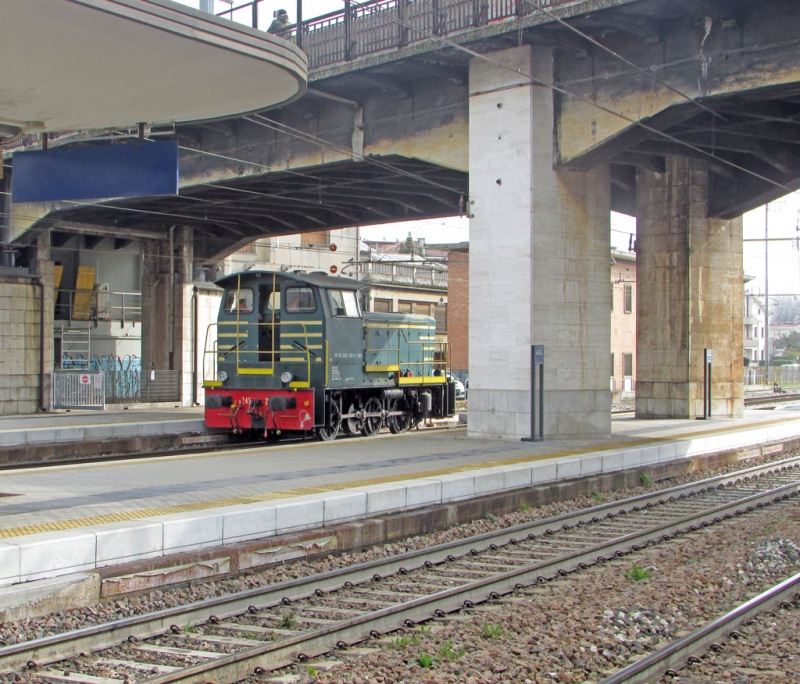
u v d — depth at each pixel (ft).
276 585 30.27
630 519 47.70
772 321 544.62
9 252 103.09
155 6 30.22
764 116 65.67
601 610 28.50
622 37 63.16
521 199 65.77
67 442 71.00
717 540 41.63
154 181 39.42
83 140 83.30
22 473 47.65
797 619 28.25
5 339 98.48
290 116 81.30
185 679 21.88
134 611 28.27
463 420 97.25
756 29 57.62
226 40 32.53
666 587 31.60
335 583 32.24
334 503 38.58
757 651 25.25
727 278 94.32
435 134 72.84
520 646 24.84
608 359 70.18
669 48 61.16
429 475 46.80
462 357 166.50
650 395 93.76
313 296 68.95
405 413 81.56
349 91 76.64
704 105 61.16
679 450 66.54
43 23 29.86
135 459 54.80
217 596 30.42
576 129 65.57
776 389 193.16
